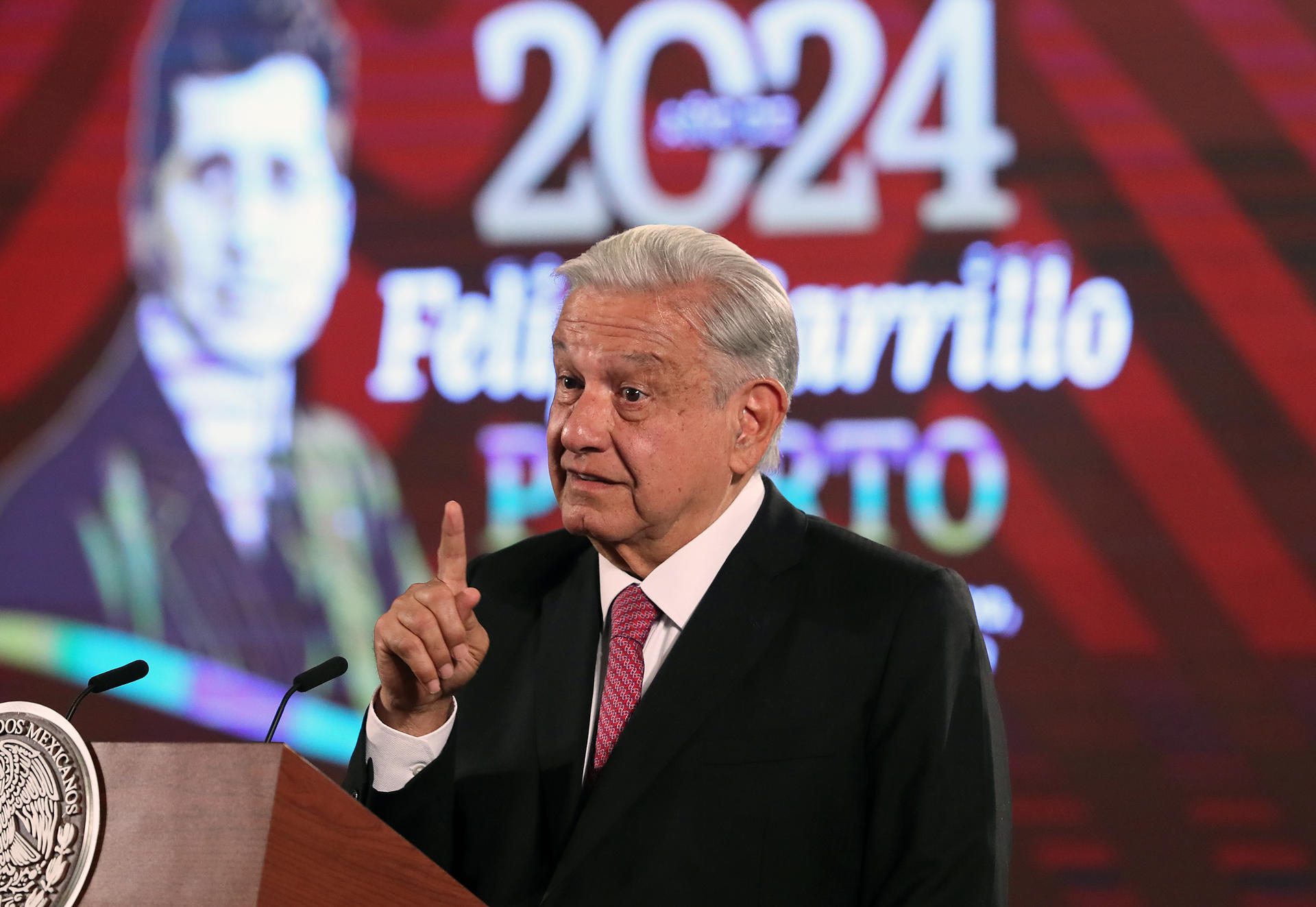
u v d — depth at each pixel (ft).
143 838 11.69
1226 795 37.93
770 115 41.52
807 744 15.85
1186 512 38.88
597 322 16.02
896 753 15.69
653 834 15.47
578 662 17.12
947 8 41.01
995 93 40.68
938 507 39.70
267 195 43.24
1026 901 38.32
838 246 40.83
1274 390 38.91
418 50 43.24
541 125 42.52
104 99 44.14
